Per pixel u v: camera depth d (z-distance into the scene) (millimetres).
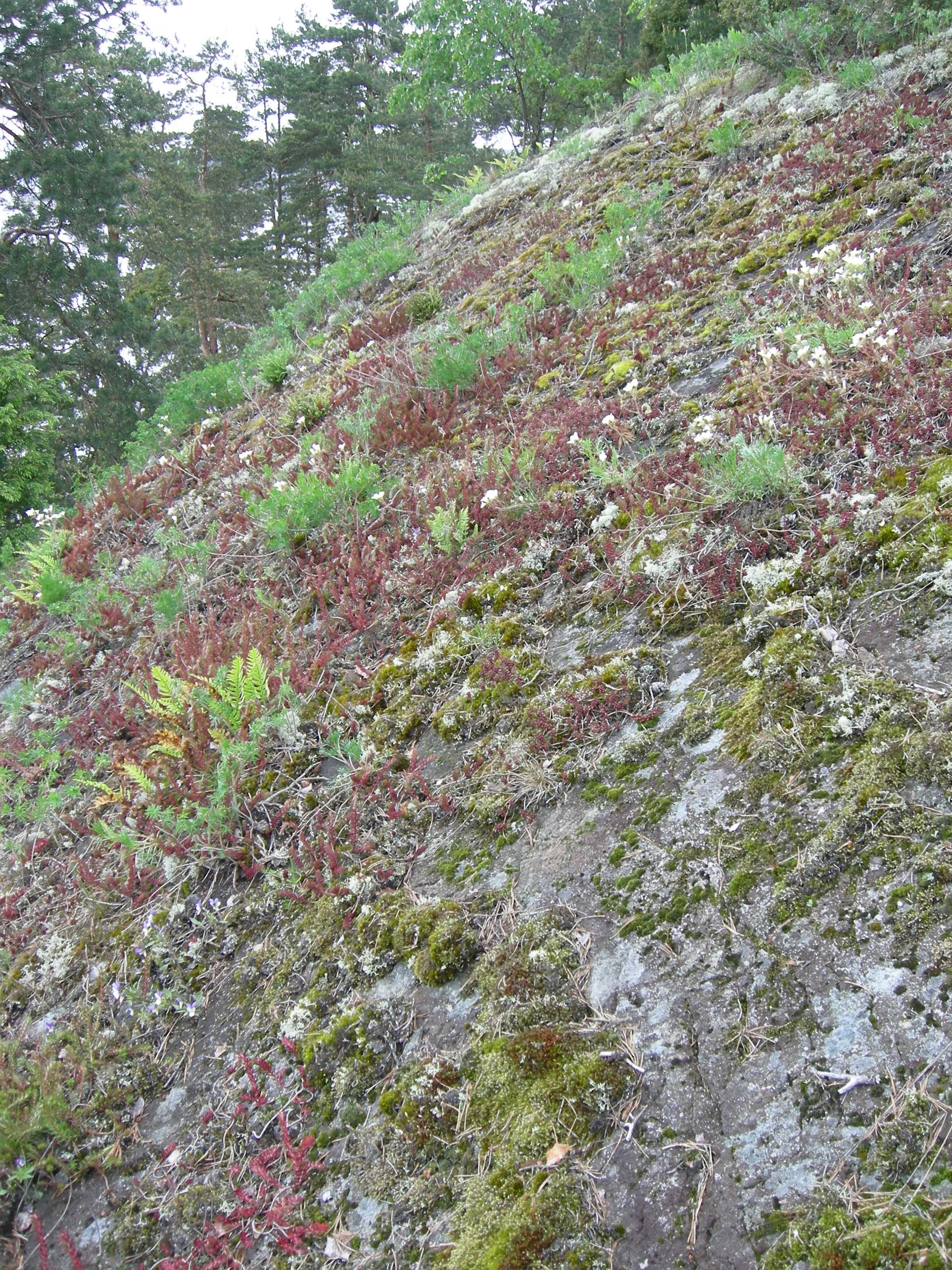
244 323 35688
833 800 2525
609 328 6707
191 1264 2531
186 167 37312
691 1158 2039
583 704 3361
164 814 3842
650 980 2443
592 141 11828
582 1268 1975
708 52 11039
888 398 3797
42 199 24500
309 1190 2543
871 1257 1686
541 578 4426
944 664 2666
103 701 5660
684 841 2721
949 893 2164
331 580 5152
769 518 3686
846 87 7941
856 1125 1909
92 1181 2947
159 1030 3326
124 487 9219
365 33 40656
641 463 4625
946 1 7750
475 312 8930
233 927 3559
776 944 2320
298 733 4203
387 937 3049
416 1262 2199
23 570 8297
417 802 3555
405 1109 2535
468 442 6188
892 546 3129
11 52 23906
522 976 2641
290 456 7828
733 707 3025
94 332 25797
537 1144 2240
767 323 5219
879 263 4938
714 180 8094
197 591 6152
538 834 3109
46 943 3969
